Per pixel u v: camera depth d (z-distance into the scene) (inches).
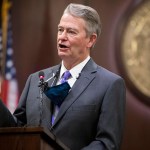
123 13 690.2
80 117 295.3
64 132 292.4
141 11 685.9
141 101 668.1
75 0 707.4
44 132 232.2
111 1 698.2
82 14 320.2
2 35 684.1
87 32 322.0
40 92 317.4
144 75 673.0
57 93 302.2
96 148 278.4
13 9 712.4
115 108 299.0
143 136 660.1
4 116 280.7
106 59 682.8
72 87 309.6
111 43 685.3
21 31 707.4
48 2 713.6
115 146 286.2
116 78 312.7
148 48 679.1
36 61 698.8
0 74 668.1
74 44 315.3
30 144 230.8
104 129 289.1
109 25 690.8
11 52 699.4
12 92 671.8
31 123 307.6
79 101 301.3
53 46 703.7
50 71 334.3
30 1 717.3
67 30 317.4
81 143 291.9
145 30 681.6
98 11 697.0
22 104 327.0
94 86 309.6
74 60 321.1
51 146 251.6
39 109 310.0
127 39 683.4
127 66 676.7
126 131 664.4
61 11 709.9
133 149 658.8
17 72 690.8
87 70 320.8
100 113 299.3
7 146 231.9
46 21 711.1
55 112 305.4
